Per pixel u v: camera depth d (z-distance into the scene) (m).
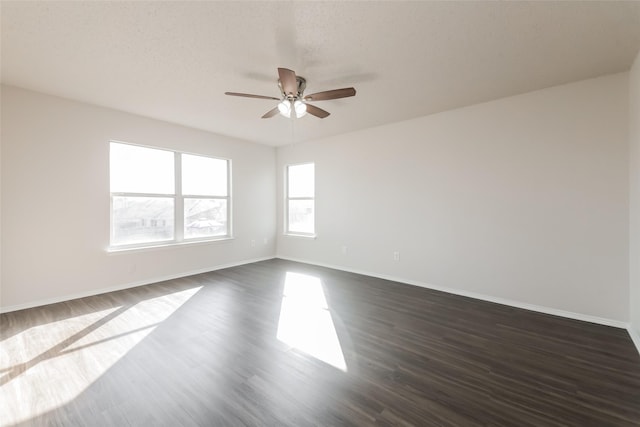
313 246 5.30
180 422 1.50
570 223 2.87
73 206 3.35
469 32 2.02
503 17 1.86
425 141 3.86
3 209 2.92
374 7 1.76
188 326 2.64
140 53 2.29
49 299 3.20
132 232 3.93
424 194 3.88
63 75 2.68
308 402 1.65
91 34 2.03
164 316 2.86
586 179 2.78
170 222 4.32
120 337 2.42
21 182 3.02
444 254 3.72
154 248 4.06
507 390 1.76
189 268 4.51
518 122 3.14
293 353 2.18
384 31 2.01
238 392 1.73
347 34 2.04
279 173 5.85
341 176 4.83
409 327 2.65
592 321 2.77
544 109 2.98
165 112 3.72
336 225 4.92
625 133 2.60
